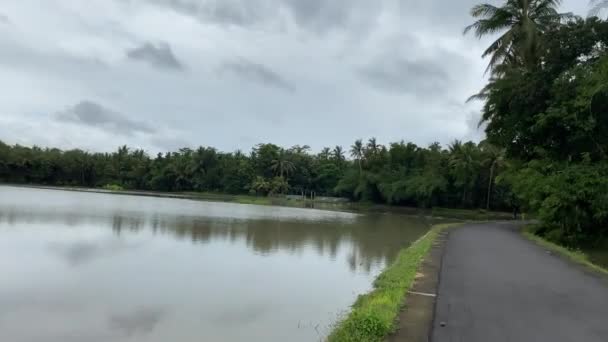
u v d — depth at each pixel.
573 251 17.41
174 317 9.24
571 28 22.59
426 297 8.30
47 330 8.36
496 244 18.22
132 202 52.34
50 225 23.55
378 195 79.88
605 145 21.12
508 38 27.16
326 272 14.29
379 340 5.94
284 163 106.62
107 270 13.38
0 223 23.19
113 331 8.39
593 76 19.22
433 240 18.88
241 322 9.02
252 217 38.12
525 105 23.38
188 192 112.00
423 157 75.75
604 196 18.84
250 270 14.27
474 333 6.22
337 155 109.56
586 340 6.09
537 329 6.49
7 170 101.38
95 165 113.81
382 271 13.97
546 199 21.17
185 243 19.78
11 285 11.30
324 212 54.91
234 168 109.00
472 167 63.56
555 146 23.45
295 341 7.95
